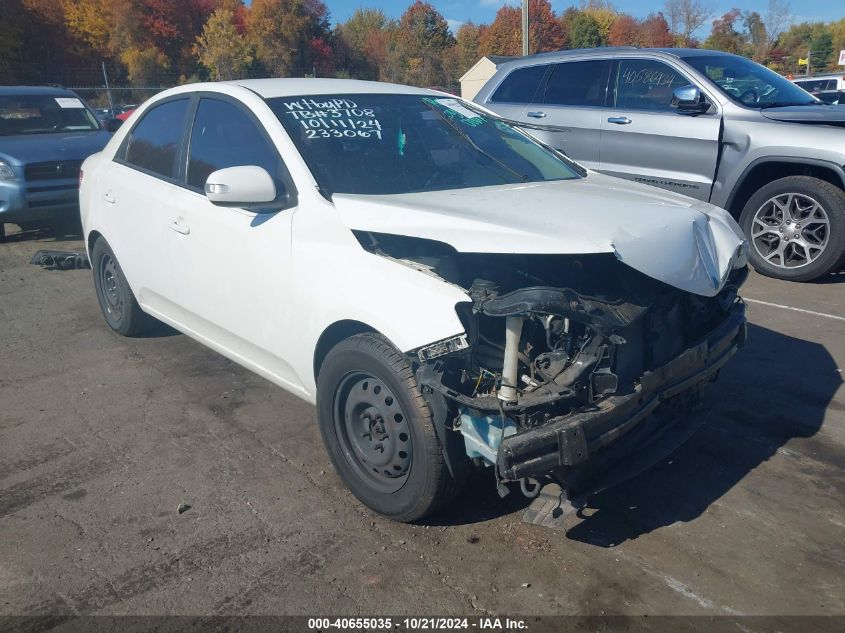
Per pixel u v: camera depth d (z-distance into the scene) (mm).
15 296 6871
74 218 9164
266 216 3674
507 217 3082
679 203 3518
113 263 5316
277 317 3656
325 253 3342
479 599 2854
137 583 2953
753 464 3809
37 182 8695
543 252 2826
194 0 56562
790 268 6855
